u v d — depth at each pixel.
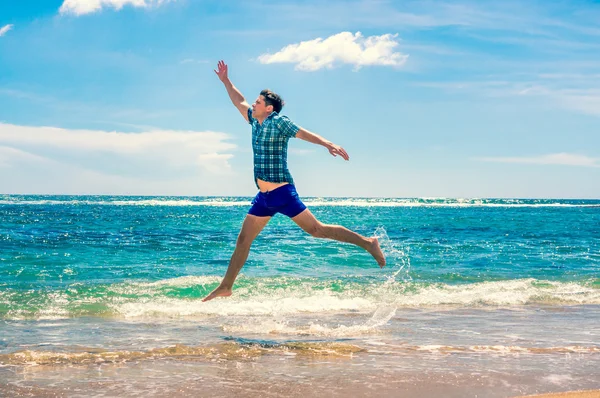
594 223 33.44
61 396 3.57
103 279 9.91
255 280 9.88
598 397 3.64
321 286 9.38
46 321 6.29
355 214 52.16
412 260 13.70
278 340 5.40
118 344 5.09
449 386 3.88
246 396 3.62
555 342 5.45
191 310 7.04
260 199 5.25
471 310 7.46
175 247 15.65
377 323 6.39
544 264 13.31
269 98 5.17
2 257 12.32
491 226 29.92
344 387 3.84
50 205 67.56
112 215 39.59
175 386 3.82
